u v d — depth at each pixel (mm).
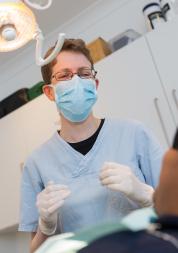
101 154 1217
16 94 2574
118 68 1990
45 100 2289
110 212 1112
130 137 1228
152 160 1178
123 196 1116
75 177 1205
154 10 2098
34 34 1081
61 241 528
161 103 1821
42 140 2258
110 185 1032
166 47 1866
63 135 1292
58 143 1289
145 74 1899
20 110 2412
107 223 490
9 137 2432
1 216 2352
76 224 1133
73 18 2564
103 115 1973
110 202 1122
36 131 2297
